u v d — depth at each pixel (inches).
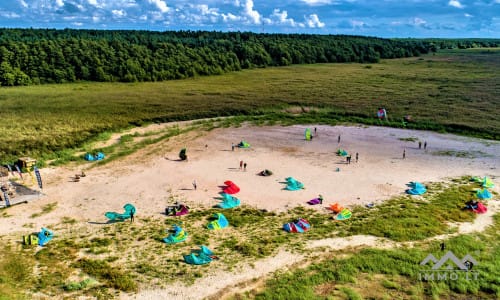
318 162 2016.5
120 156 2127.2
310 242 1234.0
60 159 2047.2
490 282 1009.5
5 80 4087.1
